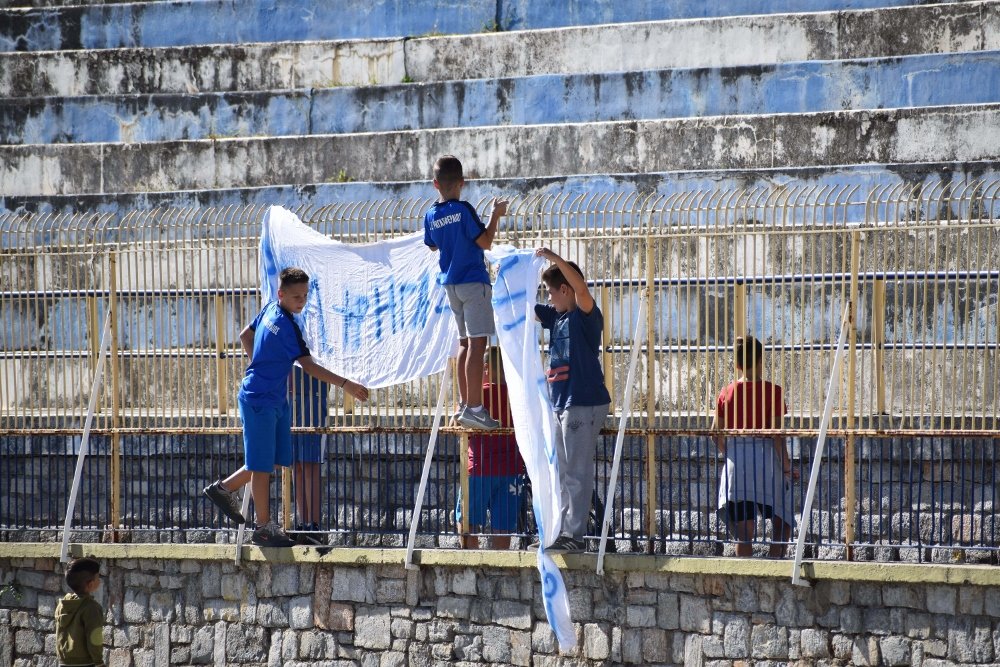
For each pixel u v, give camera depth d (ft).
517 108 145.89
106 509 109.09
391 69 153.69
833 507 93.56
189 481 106.22
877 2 142.41
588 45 147.43
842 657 85.25
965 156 127.75
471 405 89.97
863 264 88.33
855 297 87.04
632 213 93.45
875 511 92.32
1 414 112.06
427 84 148.87
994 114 126.93
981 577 81.66
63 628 98.12
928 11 137.28
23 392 111.55
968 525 90.12
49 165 151.02
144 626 105.09
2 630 110.11
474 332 89.20
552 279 89.97
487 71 150.61
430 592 96.02
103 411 109.09
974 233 101.96
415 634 96.27
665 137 135.23
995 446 86.28
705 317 93.04
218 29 162.30
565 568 91.50
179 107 155.53
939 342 97.66
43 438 113.09
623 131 136.36
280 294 94.07
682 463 96.02
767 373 92.73
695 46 144.05
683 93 141.38
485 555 93.20
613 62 146.61
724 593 88.17
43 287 112.06
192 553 102.32
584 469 90.12
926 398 96.68
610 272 96.02
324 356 99.76
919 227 87.10
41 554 107.76
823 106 137.28
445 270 90.12
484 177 139.85
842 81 136.98
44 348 113.80
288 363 94.58
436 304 96.53
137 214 129.49
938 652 83.20
